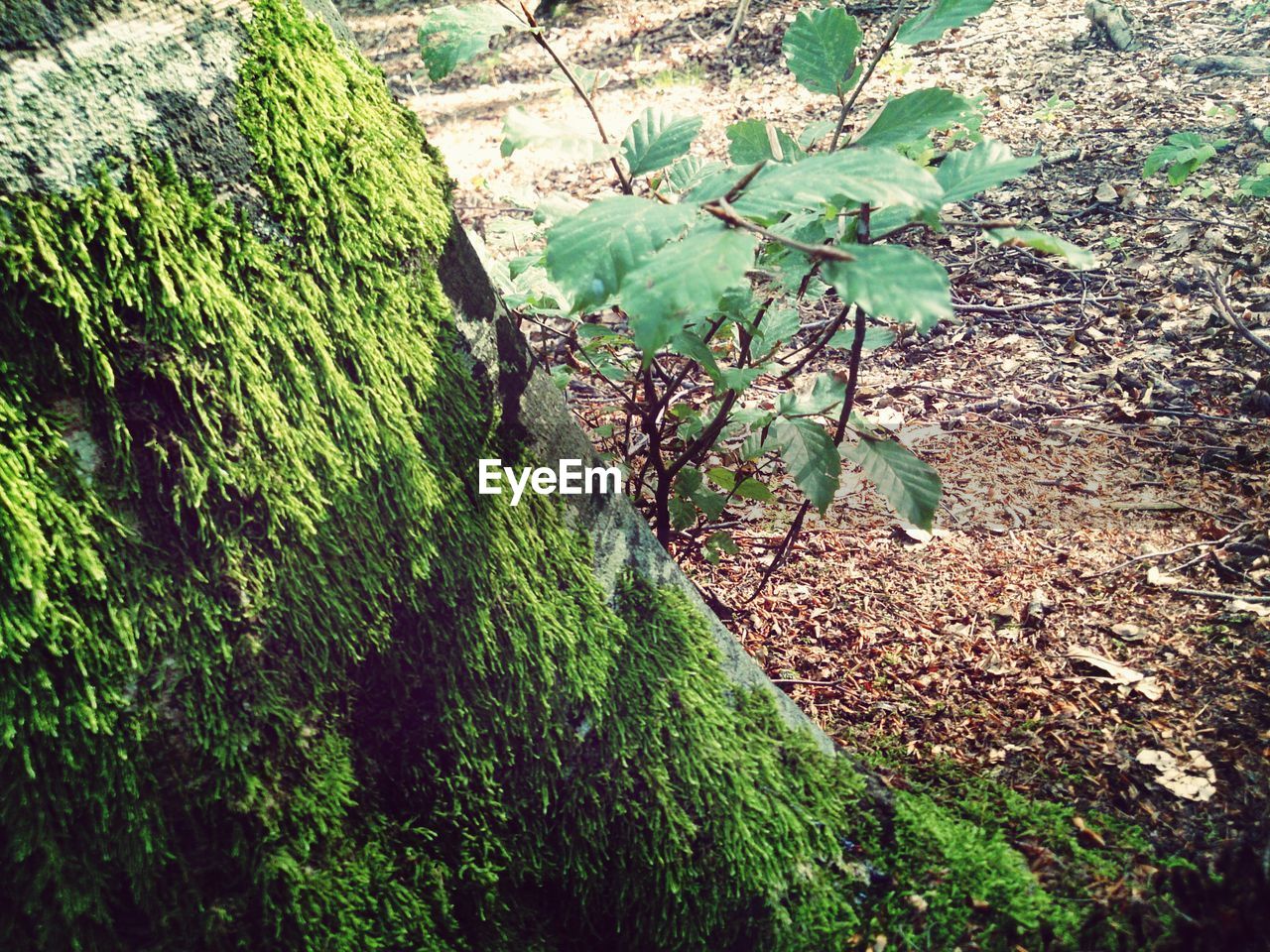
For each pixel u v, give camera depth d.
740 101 7.44
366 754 1.30
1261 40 6.38
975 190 1.42
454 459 1.38
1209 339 3.73
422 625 1.33
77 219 1.02
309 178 1.21
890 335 2.02
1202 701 2.04
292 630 1.21
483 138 7.54
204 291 1.11
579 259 1.12
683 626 1.59
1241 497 2.81
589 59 9.07
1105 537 2.73
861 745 2.07
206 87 1.12
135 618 1.09
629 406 2.19
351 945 1.22
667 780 1.47
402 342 1.32
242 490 1.15
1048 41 7.17
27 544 1.01
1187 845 1.71
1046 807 1.81
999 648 2.35
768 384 3.73
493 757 1.38
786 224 1.67
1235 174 4.95
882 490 1.83
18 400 1.02
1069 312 4.13
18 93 0.98
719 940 1.48
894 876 1.59
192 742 1.13
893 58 7.25
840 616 2.55
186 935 1.13
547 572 1.46
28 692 1.03
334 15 1.34
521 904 1.40
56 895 1.07
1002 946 1.50
